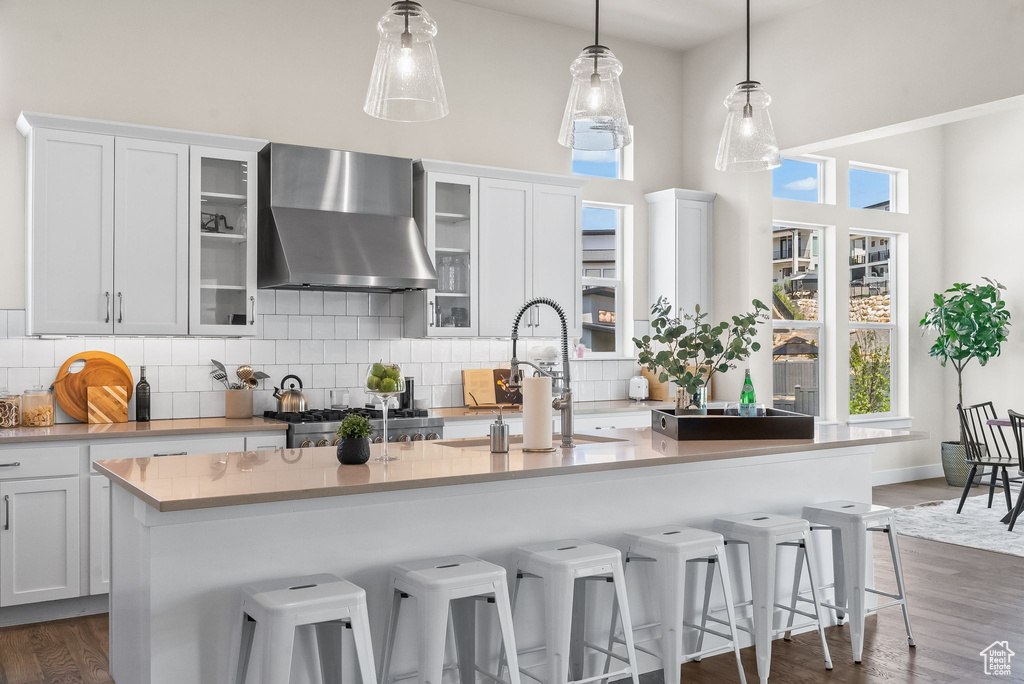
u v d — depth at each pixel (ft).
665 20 21.44
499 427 11.49
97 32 16.14
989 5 16.61
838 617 13.99
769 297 22.20
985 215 27.71
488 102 20.56
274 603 8.04
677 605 10.60
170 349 16.70
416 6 8.89
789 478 13.53
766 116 11.12
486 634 10.53
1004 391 27.25
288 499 8.48
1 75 15.29
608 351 22.85
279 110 17.94
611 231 22.99
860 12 19.07
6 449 13.33
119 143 15.10
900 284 28.07
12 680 11.57
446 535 10.29
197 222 15.74
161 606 8.55
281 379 17.79
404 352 19.31
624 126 9.69
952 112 17.37
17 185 15.38
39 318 14.47
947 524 21.16
